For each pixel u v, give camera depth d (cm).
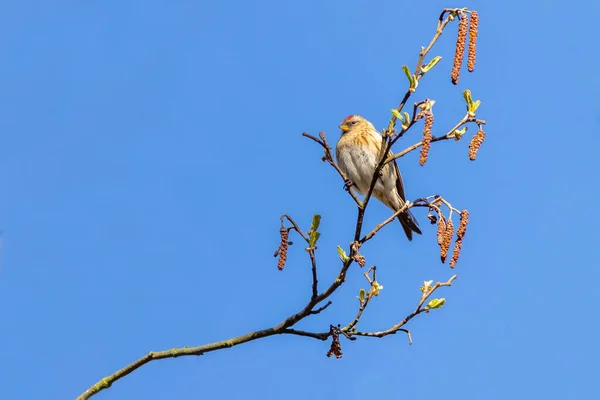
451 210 762
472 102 732
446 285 751
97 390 728
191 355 736
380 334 738
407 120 722
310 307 735
